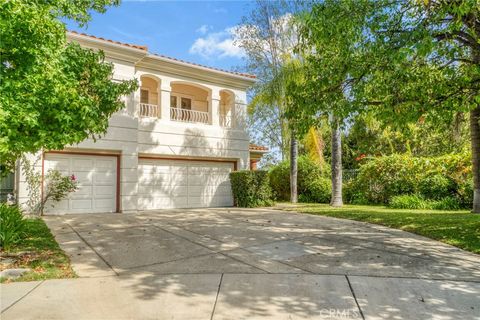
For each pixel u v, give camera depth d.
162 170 14.00
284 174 18.97
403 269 5.45
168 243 7.22
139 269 5.43
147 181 13.59
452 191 14.30
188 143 14.42
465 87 6.99
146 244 7.11
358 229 8.92
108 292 4.41
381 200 15.84
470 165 13.61
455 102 6.99
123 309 3.88
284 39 15.54
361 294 4.38
